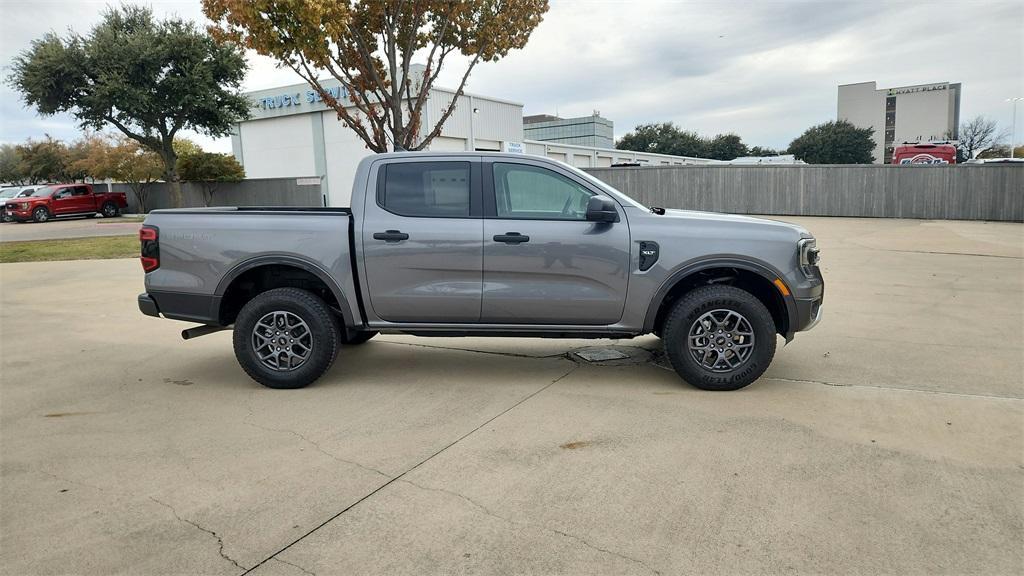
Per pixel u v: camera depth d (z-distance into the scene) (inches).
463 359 236.7
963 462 141.5
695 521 118.3
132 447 157.5
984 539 111.4
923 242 580.7
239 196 1316.4
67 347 263.0
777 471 138.3
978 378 202.7
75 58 1018.1
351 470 142.3
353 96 457.1
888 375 207.5
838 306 318.0
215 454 152.4
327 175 1376.7
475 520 119.7
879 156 4180.6
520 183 198.5
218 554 110.3
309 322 198.7
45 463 148.7
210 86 1089.4
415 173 201.0
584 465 142.6
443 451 151.7
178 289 202.4
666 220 195.2
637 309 194.9
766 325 188.2
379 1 416.8
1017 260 462.6
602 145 3676.2
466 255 194.5
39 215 1170.6
